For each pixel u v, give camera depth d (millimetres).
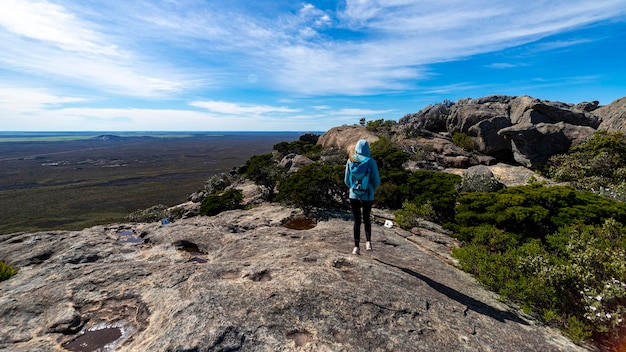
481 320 4891
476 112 31703
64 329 4090
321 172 15211
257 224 12172
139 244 8945
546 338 4773
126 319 4344
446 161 26953
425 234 10977
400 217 12781
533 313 5652
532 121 28812
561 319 5227
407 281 5766
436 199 14469
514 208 10344
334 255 6562
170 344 3381
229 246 8023
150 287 5117
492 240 8875
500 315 5277
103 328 4141
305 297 4598
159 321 4020
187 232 9422
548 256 6578
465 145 29844
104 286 5270
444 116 36531
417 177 17031
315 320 4125
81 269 6184
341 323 4133
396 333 4098
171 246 8477
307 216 12773
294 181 15203
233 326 3695
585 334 4824
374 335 3992
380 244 8688
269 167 24906
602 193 15219
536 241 8375
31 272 6293
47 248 8352
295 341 3680
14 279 5938
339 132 41688
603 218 9586
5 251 8289
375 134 36562
